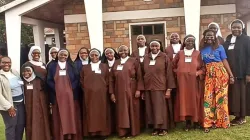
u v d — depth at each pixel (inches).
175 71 248.4
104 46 434.3
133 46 430.6
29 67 239.3
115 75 251.3
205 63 247.0
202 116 246.2
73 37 441.4
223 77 242.2
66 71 246.1
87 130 251.6
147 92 250.1
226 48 251.6
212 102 246.1
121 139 249.4
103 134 250.7
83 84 250.7
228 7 411.5
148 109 250.8
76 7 438.9
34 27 466.6
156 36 427.2
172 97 253.8
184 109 242.7
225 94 243.8
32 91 239.6
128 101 248.7
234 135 230.2
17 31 385.7
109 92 253.3
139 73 252.4
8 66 235.0
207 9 414.6
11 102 230.1
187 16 372.5
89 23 379.9
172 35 267.7
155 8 421.7
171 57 264.2
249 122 259.4
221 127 247.9
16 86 235.1
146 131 264.8
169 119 253.4
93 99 247.4
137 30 430.9
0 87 227.3
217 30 256.2
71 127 241.3
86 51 267.3
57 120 244.5
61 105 240.7
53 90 244.7
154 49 247.9
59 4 435.5
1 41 785.6
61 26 572.1
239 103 249.4
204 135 236.7
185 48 251.0
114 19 430.0
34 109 238.2
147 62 249.9
